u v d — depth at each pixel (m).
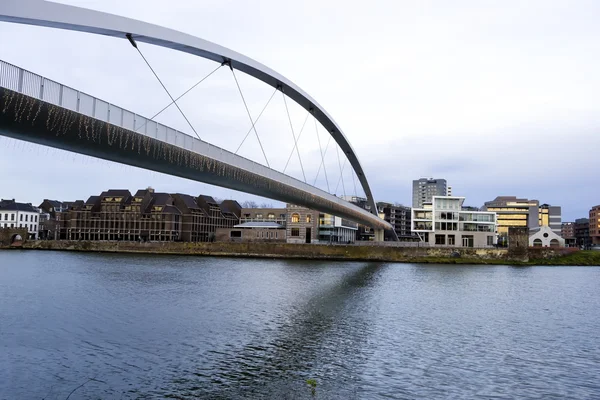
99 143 22.42
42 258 81.75
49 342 23.22
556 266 88.44
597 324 30.94
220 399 16.08
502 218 160.50
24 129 19.62
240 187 39.22
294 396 16.47
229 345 23.02
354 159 80.69
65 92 18.78
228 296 39.38
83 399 15.99
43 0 16.89
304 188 49.28
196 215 128.12
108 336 24.58
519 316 33.28
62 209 152.50
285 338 24.64
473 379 18.88
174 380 17.89
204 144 29.03
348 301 37.81
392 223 163.75
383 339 24.89
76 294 39.44
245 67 36.88
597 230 168.00
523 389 17.91
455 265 85.62
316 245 95.12
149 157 25.91
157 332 25.58
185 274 57.66
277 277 56.22
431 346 23.77
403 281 54.72
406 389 17.48
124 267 65.69
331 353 21.94
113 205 123.69
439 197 117.25
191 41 28.19
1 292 40.25
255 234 126.00
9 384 17.31
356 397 16.53
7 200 139.12
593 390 17.95
